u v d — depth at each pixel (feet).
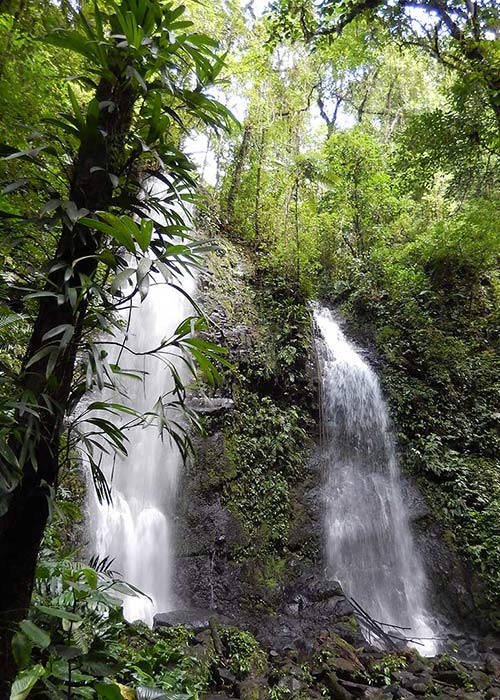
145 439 23.02
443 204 39.88
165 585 20.25
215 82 7.72
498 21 24.53
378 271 38.19
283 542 23.11
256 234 35.58
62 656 6.32
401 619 22.93
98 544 19.07
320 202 42.01
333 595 21.04
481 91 26.63
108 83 6.94
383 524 25.77
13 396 5.62
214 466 23.47
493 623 22.53
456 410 31.30
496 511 26.04
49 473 5.89
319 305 37.17
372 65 49.37
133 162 7.04
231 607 20.26
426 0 25.48
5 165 9.16
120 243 6.68
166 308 27.63
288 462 25.75
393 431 30.12
